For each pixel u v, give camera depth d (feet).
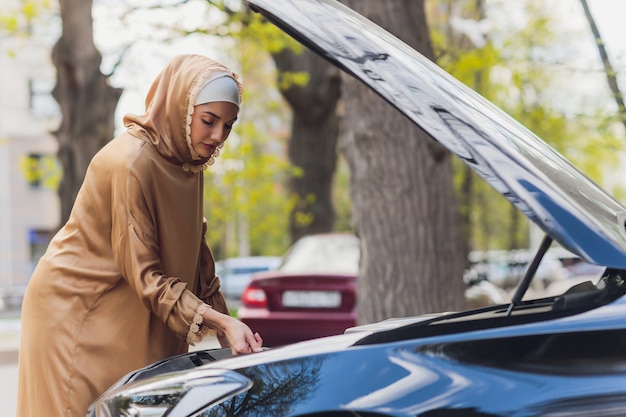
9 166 130.72
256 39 36.35
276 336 26.68
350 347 6.48
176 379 6.89
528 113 39.29
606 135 20.67
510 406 5.93
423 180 18.52
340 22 7.09
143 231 9.02
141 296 8.88
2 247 133.08
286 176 65.21
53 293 9.36
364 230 18.83
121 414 6.97
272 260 99.04
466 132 6.48
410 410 6.06
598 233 5.96
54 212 136.26
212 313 8.54
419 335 6.47
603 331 6.01
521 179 6.23
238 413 6.47
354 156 18.93
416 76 6.81
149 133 9.25
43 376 9.29
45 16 43.83
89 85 39.06
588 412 5.81
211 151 9.29
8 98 127.03
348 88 18.90
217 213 67.00
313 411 6.23
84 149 39.06
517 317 6.49
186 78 9.04
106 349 9.27
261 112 76.13
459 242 19.01
